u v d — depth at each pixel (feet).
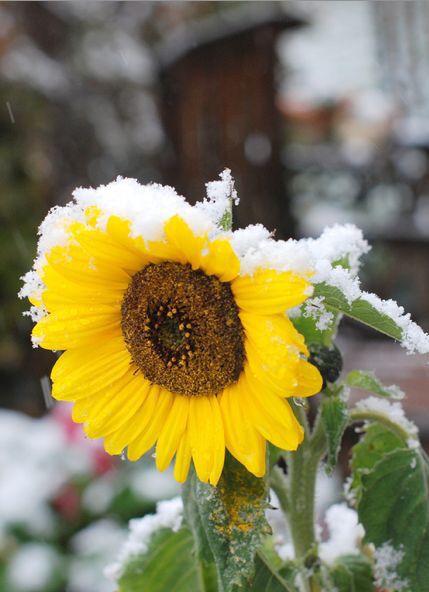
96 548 5.10
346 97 13.56
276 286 1.44
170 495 5.38
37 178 10.80
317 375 1.47
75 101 11.16
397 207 12.91
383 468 1.80
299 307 1.57
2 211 10.35
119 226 1.51
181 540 2.05
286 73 13.46
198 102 9.76
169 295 1.62
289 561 1.83
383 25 13.69
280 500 1.84
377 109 13.10
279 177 9.99
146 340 1.64
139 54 11.75
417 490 1.78
